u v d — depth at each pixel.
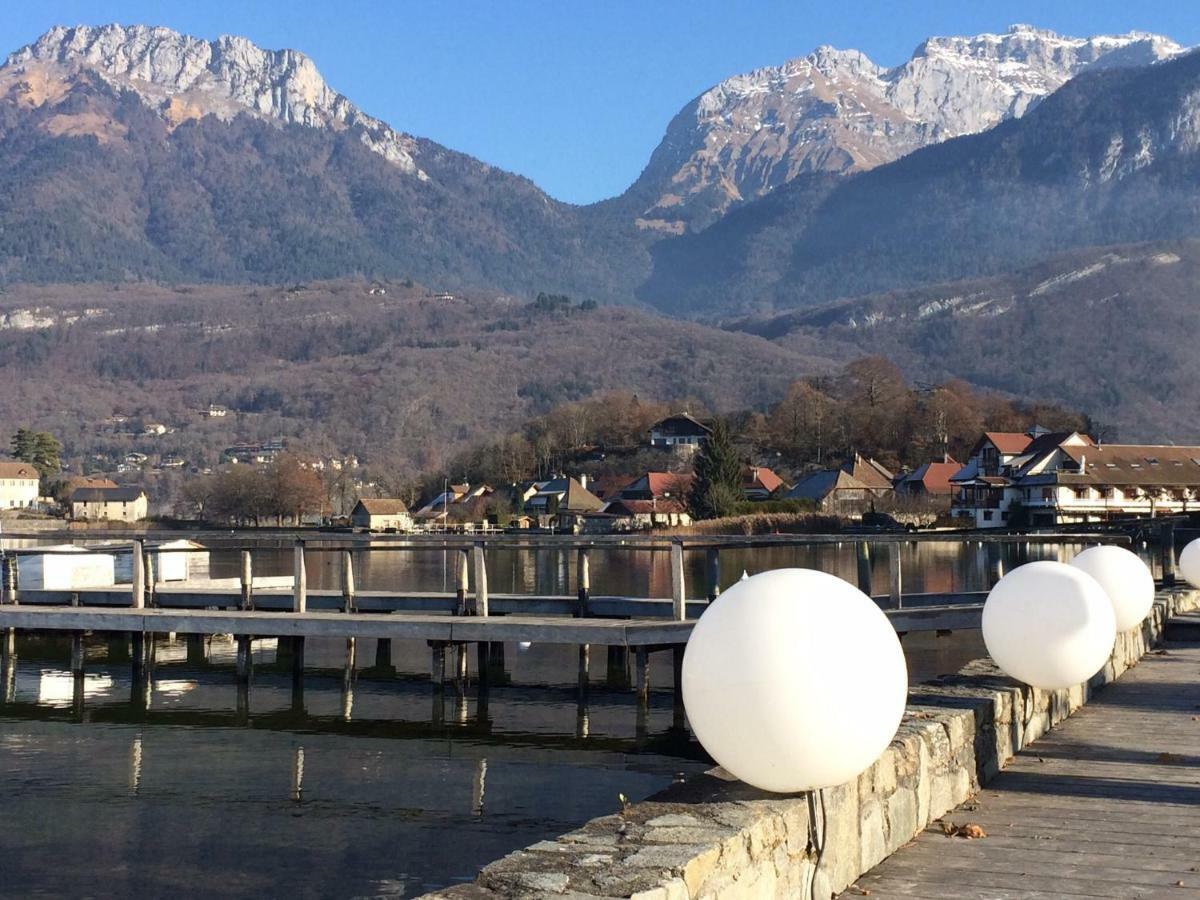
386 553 95.06
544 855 6.55
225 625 25.42
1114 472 103.88
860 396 162.62
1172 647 20.61
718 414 186.75
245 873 14.16
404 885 13.74
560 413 180.62
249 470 160.12
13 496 189.88
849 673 7.05
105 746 20.72
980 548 78.62
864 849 8.29
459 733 21.67
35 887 13.68
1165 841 8.98
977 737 10.68
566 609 26.86
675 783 8.02
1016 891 7.87
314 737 21.44
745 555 76.50
